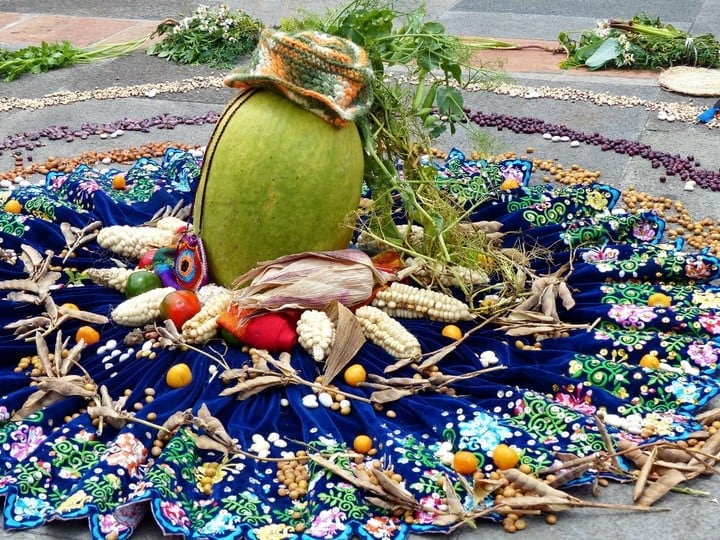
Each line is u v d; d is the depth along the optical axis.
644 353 1.54
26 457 1.31
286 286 1.54
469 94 2.99
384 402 1.43
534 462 1.29
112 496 1.24
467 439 1.33
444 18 3.98
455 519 1.21
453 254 1.69
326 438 1.36
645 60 3.25
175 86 3.13
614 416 1.40
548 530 1.22
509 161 2.31
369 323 1.55
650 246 1.87
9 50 3.59
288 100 1.54
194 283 1.64
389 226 1.73
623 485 1.29
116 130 2.70
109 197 2.07
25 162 2.49
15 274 1.80
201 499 1.27
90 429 1.38
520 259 1.78
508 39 3.67
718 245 1.94
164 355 1.52
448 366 1.54
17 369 1.54
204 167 1.61
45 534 1.21
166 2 4.34
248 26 3.52
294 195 1.54
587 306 1.68
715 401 1.47
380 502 1.23
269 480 1.31
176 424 1.37
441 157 2.44
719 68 3.20
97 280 1.73
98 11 4.21
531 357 1.55
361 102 1.56
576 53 3.34
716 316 1.61
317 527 1.20
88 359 1.55
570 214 2.05
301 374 1.48
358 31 1.64
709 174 2.32
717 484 1.29
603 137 2.61
